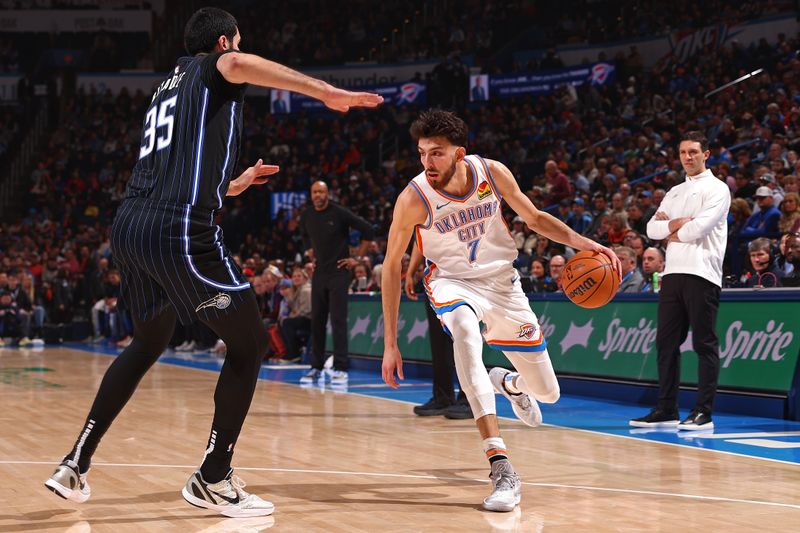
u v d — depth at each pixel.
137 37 27.09
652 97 18.45
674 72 18.88
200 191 3.12
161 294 3.25
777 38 18.27
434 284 3.96
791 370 6.34
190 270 3.11
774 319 6.59
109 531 3.07
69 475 3.25
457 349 3.66
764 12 18.56
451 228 3.83
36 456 4.64
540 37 22.91
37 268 20.03
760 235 9.13
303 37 26.16
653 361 7.32
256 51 26.30
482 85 21.77
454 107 22.16
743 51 18.08
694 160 5.82
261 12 27.14
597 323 8.04
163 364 11.96
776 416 6.38
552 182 13.84
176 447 4.98
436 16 25.27
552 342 8.45
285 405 7.18
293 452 4.83
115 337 17.14
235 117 3.21
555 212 13.05
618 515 3.31
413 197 3.80
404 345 10.37
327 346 11.87
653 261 8.04
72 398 7.66
